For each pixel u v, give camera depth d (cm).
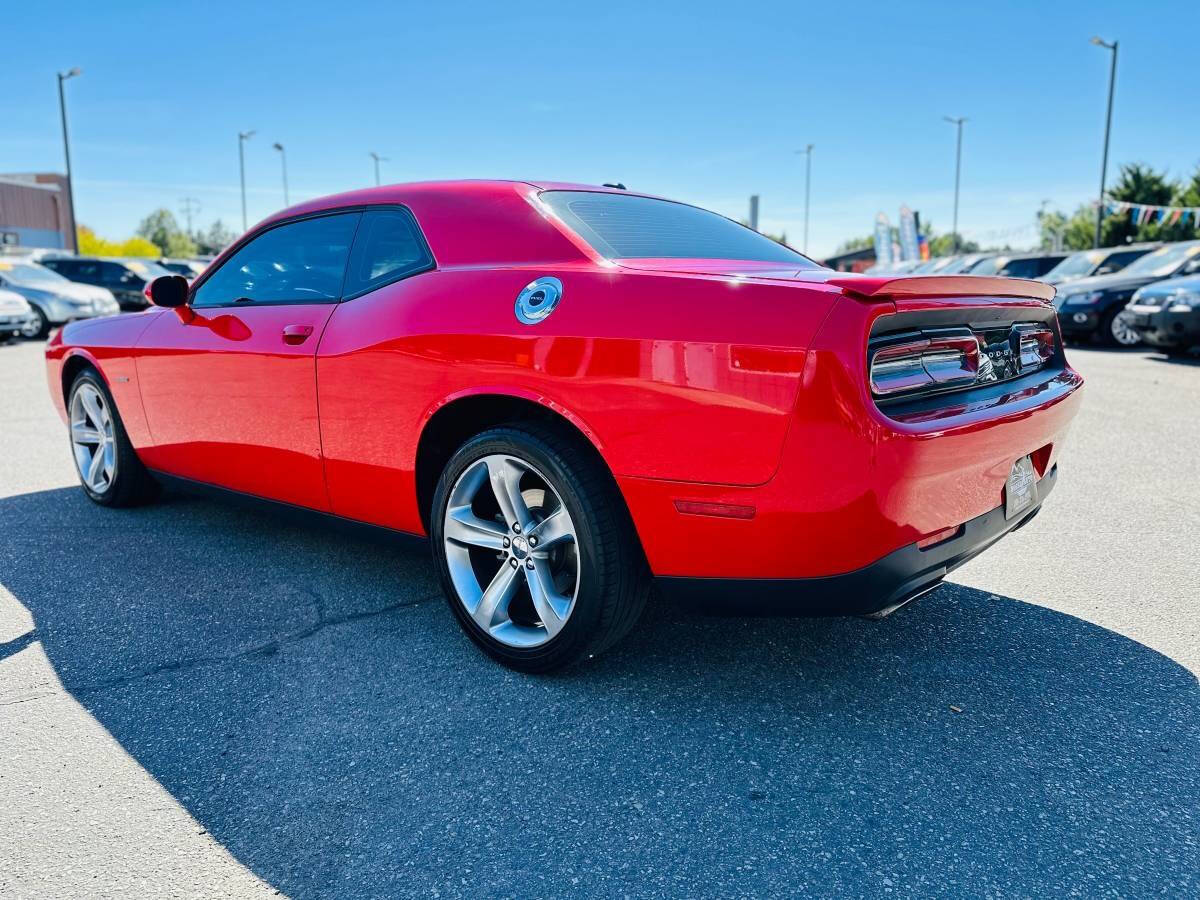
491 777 208
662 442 216
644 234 272
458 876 175
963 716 235
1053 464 278
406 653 274
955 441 211
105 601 316
